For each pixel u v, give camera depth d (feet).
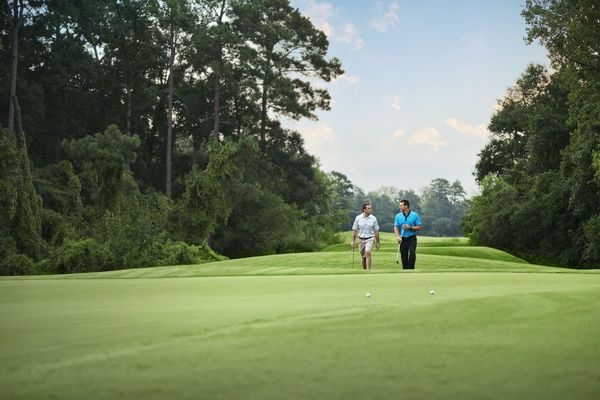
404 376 10.34
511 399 9.06
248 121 196.24
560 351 12.16
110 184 117.50
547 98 192.65
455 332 14.11
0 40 156.25
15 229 97.45
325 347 12.57
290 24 198.90
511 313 16.62
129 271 50.34
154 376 10.56
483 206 186.80
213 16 182.80
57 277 47.42
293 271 45.57
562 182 152.46
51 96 165.99
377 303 19.76
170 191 169.89
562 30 121.90
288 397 9.22
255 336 13.78
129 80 172.35
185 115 188.85
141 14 176.14
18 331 16.52
